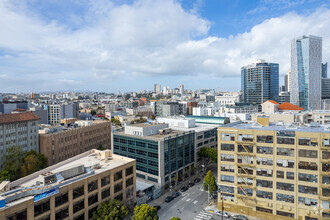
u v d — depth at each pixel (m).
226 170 70.19
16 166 86.06
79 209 54.91
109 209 57.09
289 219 62.69
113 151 109.81
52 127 124.12
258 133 65.50
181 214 70.38
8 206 41.91
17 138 105.31
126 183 68.50
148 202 79.12
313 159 59.69
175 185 93.75
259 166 65.56
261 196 65.75
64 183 52.12
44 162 97.38
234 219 66.38
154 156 90.31
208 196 79.06
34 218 45.81
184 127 130.25
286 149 62.44
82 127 130.88
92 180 58.00
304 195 60.78
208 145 123.25
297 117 148.62
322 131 61.47
